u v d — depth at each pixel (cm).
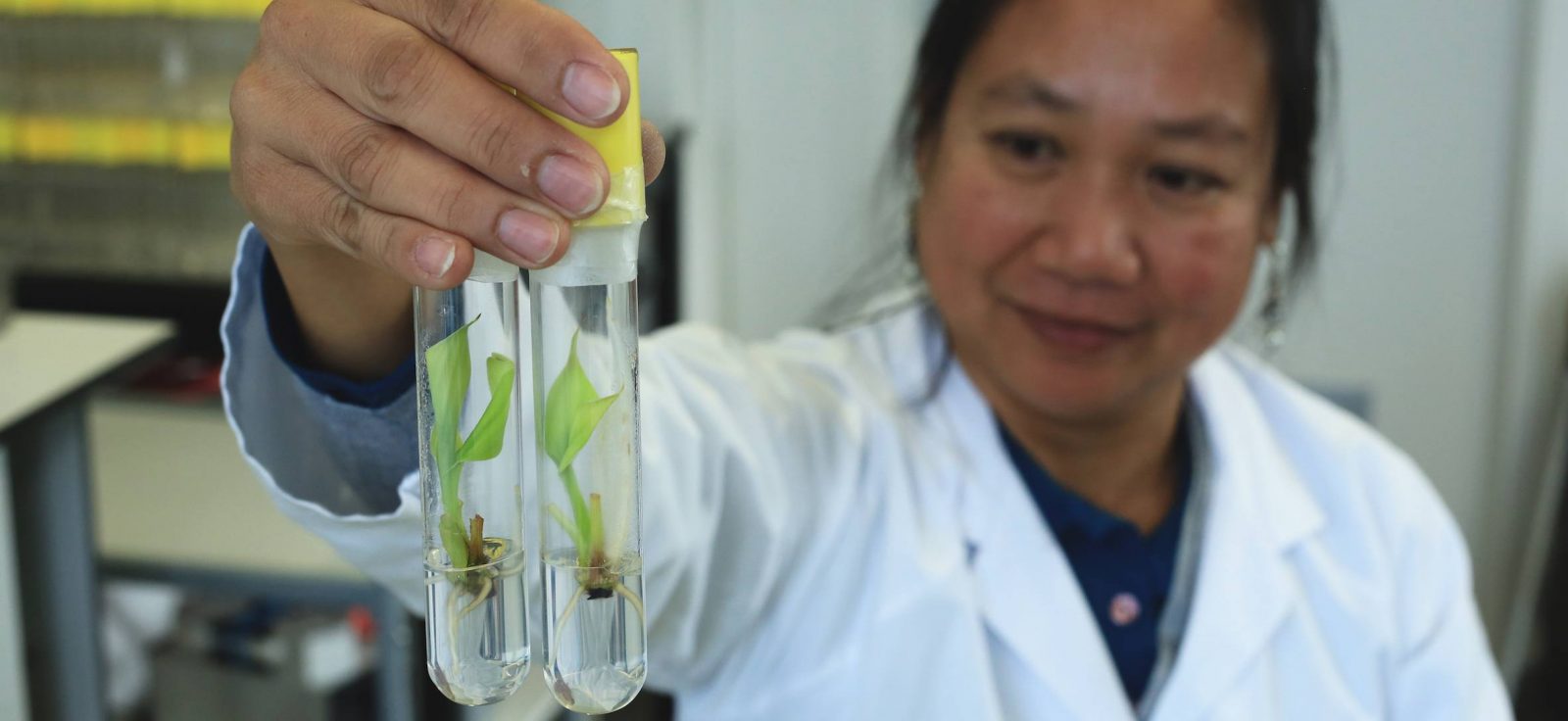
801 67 190
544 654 44
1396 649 76
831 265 196
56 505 112
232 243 160
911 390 75
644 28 184
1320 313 171
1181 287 66
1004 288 67
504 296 42
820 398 73
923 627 70
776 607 71
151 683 138
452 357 42
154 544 115
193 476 128
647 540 60
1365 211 168
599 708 43
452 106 40
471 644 43
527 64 40
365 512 52
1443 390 170
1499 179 163
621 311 42
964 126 67
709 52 192
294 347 50
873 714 70
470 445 42
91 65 156
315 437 51
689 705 73
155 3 152
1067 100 64
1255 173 67
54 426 110
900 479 71
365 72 41
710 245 197
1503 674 153
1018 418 74
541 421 43
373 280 48
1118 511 76
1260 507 74
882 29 185
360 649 139
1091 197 65
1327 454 78
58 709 115
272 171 44
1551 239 157
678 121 187
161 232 161
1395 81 163
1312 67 69
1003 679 71
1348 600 75
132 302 162
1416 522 78
